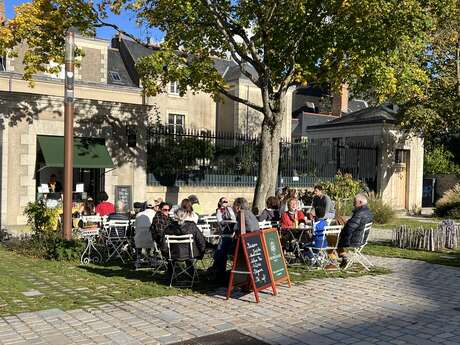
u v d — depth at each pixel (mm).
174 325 5961
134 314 6410
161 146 18625
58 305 6797
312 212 11812
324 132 29266
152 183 18312
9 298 7129
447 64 22594
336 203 19453
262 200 14586
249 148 20609
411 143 26531
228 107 38188
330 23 14695
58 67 14133
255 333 5691
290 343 5379
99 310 6574
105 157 16719
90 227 10836
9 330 5711
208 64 14867
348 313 6578
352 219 9609
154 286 8039
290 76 14953
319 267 9797
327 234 9891
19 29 12711
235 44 14344
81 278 8625
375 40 13297
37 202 12445
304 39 15297
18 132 15430
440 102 22672
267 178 14703
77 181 18047
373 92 17578
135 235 9594
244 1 14703
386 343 5402
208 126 36562
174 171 18781
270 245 7812
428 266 10242
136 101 28875
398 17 12938
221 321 6148
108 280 8469
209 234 10062
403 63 14102
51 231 11539
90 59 27344
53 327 5840
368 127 26312
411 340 5508
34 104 15680
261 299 7285
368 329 5891
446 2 13922
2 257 10836
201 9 13352
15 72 24047
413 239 12898
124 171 17375
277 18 14703
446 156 32188
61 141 16141
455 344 5391
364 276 9086
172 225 8102
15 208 15406
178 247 7992
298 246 10156
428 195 30156
